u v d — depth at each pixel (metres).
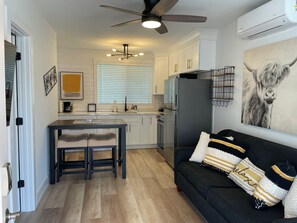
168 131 4.39
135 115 5.50
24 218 2.44
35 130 2.70
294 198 1.61
